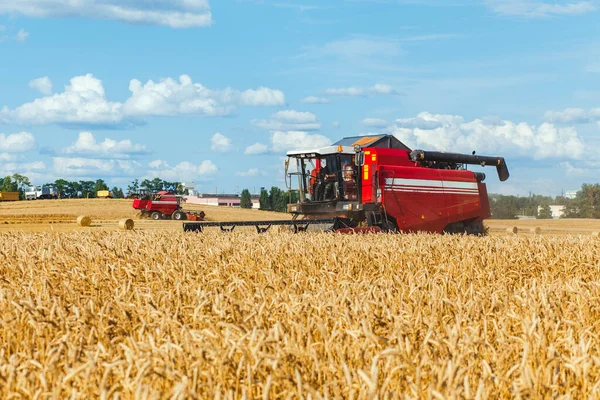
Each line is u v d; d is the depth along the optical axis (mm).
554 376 3762
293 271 8422
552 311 5344
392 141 23109
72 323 4965
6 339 5047
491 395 3770
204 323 4965
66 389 3736
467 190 24172
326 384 3516
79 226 38969
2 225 39719
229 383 3783
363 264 9859
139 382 3453
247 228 20016
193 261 8961
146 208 54594
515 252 11664
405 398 3258
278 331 4301
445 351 4133
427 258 10469
